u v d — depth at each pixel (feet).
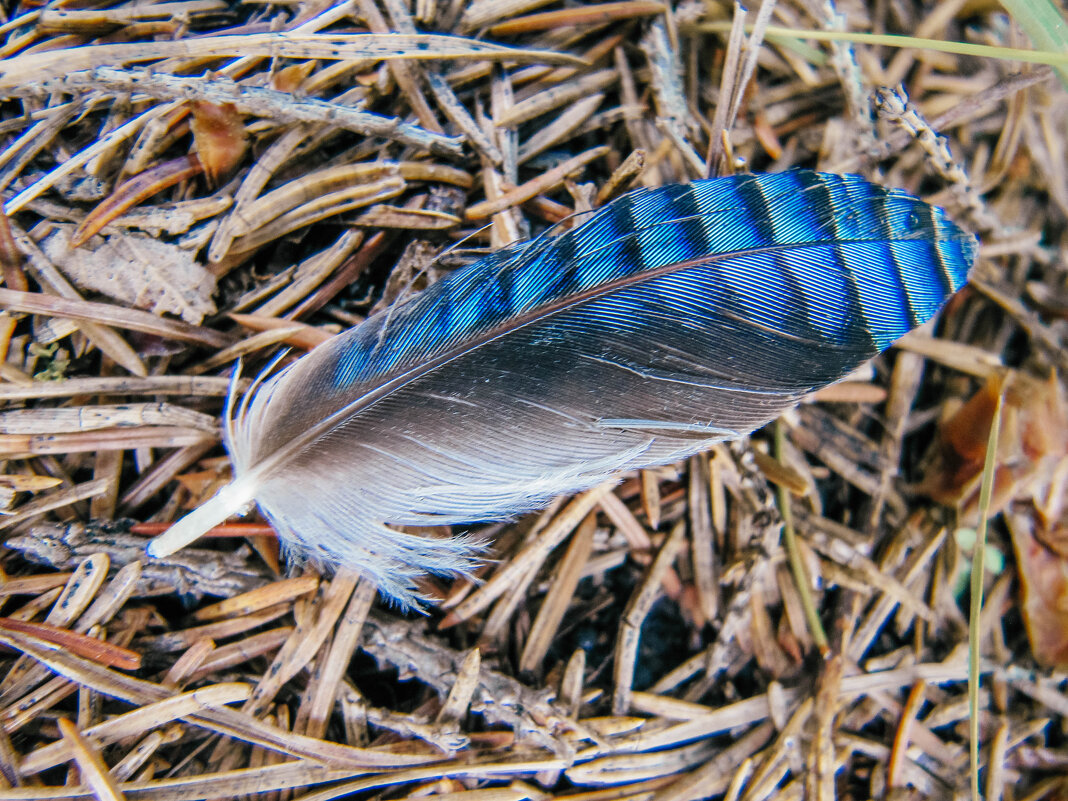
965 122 0.35
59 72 0.32
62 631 0.31
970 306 0.35
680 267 0.30
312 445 0.31
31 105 0.33
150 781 0.31
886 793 0.33
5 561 0.32
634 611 0.33
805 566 0.34
